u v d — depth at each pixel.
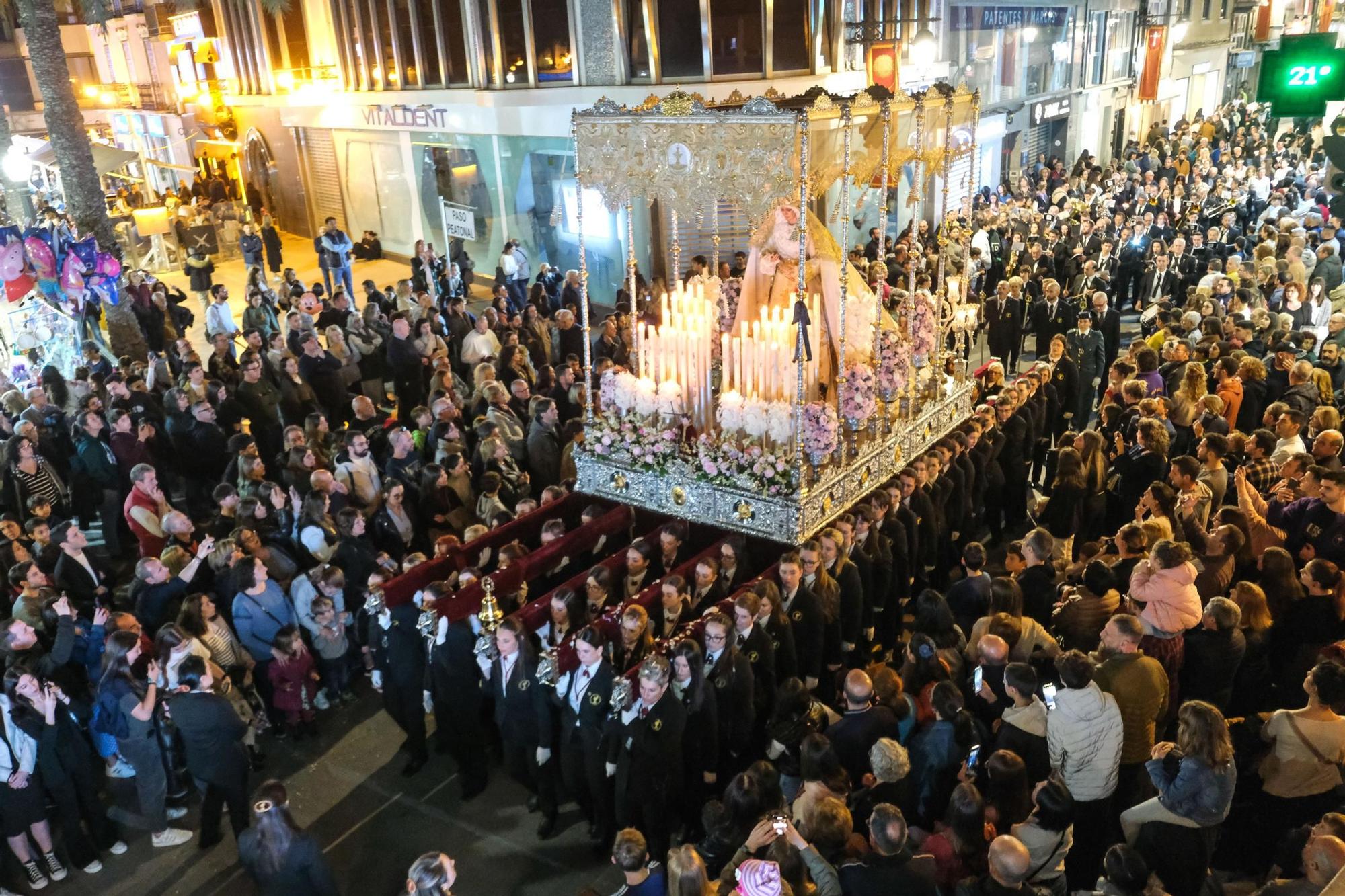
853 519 8.51
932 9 20.88
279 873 5.26
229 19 29.17
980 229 18.36
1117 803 6.26
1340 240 17.73
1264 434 9.23
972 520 10.23
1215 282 14.49
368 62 24.05
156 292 17.70
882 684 6.35
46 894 6.98
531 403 11.28
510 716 7.10
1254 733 6.18
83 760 6.99
